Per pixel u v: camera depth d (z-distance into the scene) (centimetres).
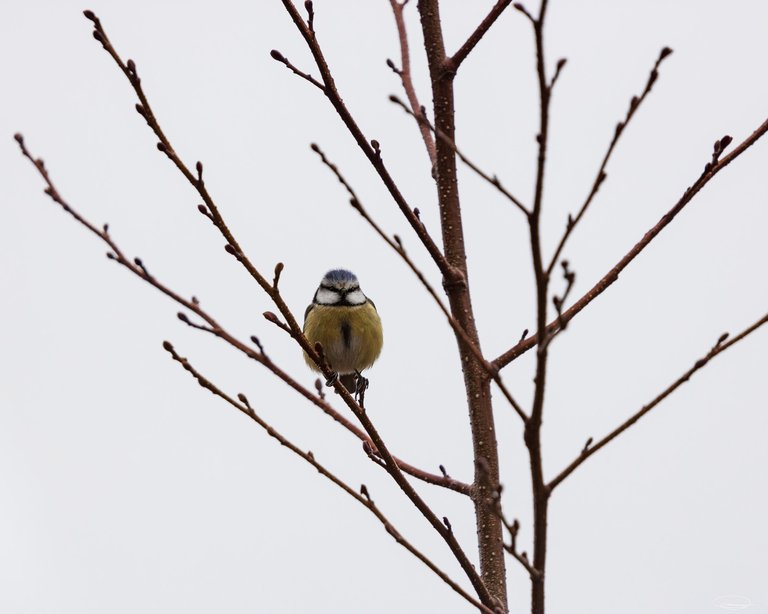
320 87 773
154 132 716
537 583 587
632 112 569
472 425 864
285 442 779
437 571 714
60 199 795
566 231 555
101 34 697
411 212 829
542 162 537
